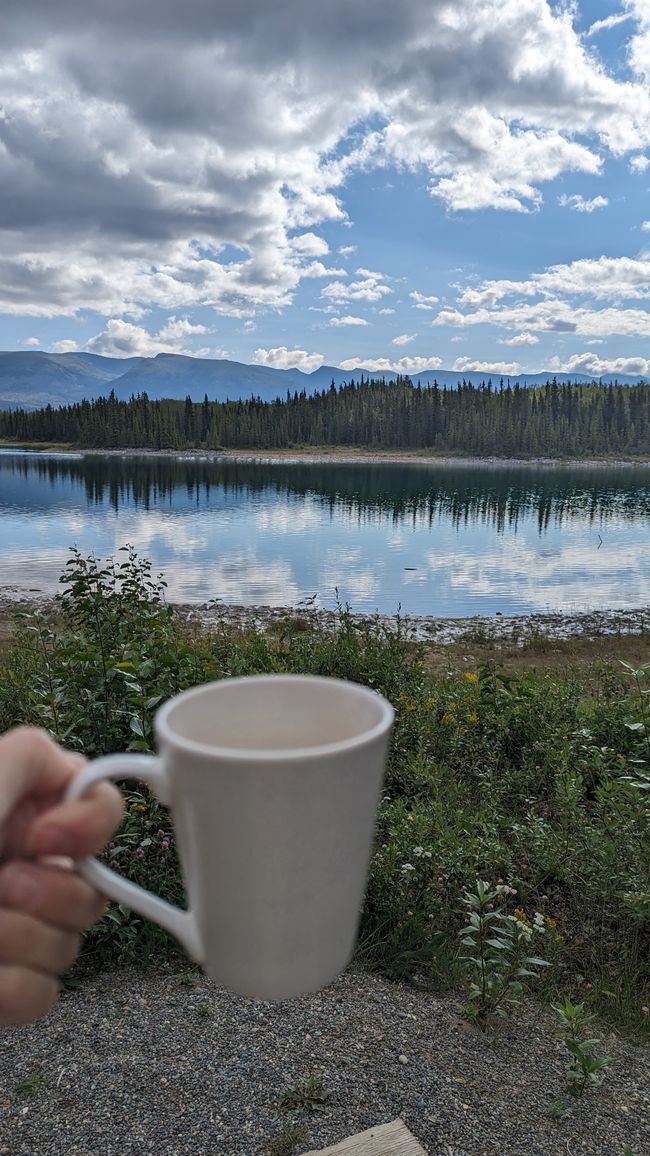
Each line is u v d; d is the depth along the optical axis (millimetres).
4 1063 2307
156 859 3100
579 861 3619
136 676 3504
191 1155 1966
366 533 39906
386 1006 2758
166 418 171625
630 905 3240
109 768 495
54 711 3447
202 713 594
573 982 3137
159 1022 2531
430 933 3189
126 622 4695
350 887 536
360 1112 2170
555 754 4711
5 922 469
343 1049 2457
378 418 170875
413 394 171625
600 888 3418
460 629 17703
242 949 510
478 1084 2379
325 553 32062
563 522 47938
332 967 541
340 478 91938
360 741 508
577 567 29734
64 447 172625
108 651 3986
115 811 494
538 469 124625
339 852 513
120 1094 2178
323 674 5797
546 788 4680
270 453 161500
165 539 35469
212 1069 2303
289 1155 1976
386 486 79375
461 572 27984
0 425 184125
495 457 156125
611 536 40406
